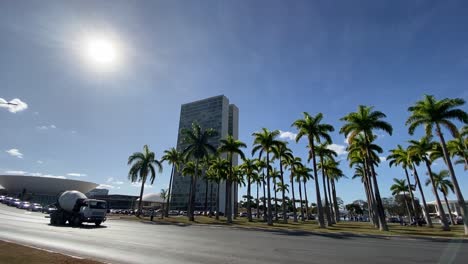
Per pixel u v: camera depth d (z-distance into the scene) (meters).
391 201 110.81
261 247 14.26
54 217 26.98
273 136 42.50
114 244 13.56
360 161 51.16
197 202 124.25
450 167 29.11
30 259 8.38
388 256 12.03
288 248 14.11
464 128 38.59
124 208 122.12
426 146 41.50
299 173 67.38
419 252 13.43
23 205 59.38
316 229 31.30
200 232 23.38
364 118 33.28
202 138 49.12
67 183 110.31
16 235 15.71
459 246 16.45
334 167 60.38
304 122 38.09
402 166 52.69
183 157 50.78
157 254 11.09
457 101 29.66
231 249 13.18
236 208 69.31
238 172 69.44
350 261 10.63
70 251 11.19
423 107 30.89
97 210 26.25
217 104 137.00
